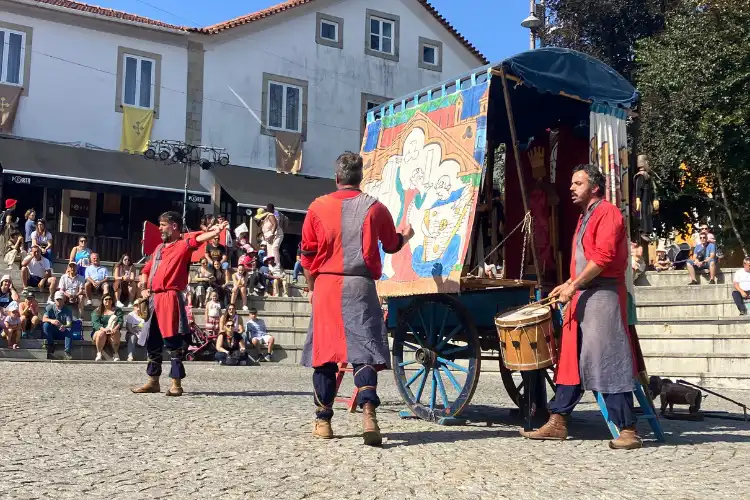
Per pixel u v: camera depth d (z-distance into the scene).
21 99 24.88
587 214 6.26
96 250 25.33
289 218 26.73
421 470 4.92
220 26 28.05
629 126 7.87
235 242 22.00
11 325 15.85
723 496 4.43
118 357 16.58
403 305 7.80
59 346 16.44
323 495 4.23
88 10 26.66
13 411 6.95
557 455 5.63
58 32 25.50
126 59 26.55
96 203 25.88
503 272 8.80
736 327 15.14
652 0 27.69
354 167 6.03
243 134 28.27
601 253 5.99
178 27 27.77
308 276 6.04
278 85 29.11
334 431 6.41
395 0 31.55
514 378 14.34
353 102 30.47
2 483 4.32
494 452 5.66
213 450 5.43
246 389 10.35
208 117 27.72
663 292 17.27
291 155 28.86
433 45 32.41
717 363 13.99
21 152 23.77
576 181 6.32
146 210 26.58
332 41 30.16
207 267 19.39
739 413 9.23
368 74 30.83
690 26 22.42
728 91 21.42
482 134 6.92
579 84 7.18
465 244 6.83
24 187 24.83
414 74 31.86
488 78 6.96
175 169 26.22
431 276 7.10
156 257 8.88
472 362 6.96
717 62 21.36
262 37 28.78
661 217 24.11
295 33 29.44
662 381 8.64
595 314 6.10
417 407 7.38
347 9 30.52
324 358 5.73
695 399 8.42
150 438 5.86
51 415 6.80
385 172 8.12
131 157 25.91
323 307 5.81
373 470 4.89
